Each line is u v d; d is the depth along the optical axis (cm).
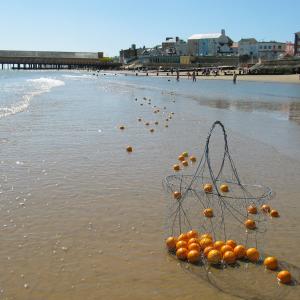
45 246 672
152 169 1145
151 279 587
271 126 1970
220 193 955
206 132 1739
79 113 2350
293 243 709
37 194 914
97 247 675
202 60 18138
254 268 625
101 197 905
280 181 1052
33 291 550
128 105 2903
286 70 10975
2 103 2839
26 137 1570
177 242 673
